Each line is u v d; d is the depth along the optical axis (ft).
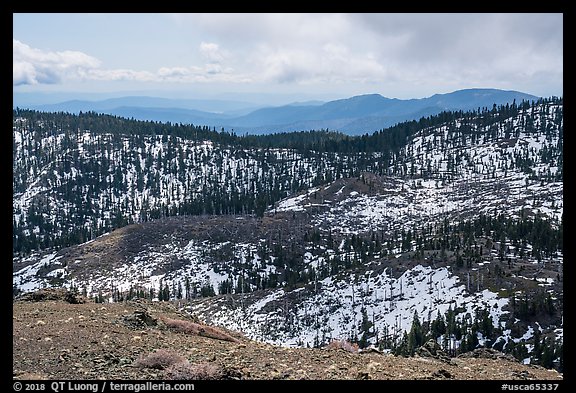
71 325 53.98
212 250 623.77
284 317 413.39
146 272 584.81
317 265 549.54
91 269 599.57
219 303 467.11
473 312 313.12
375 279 428.56
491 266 376.68
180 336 57.21
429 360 55.67
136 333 53.98
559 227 449.89
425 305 356.59
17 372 39.88
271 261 584.40
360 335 350.84
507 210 633.20
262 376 41.55
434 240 482.69
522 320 286.46
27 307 63.46
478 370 51.24
